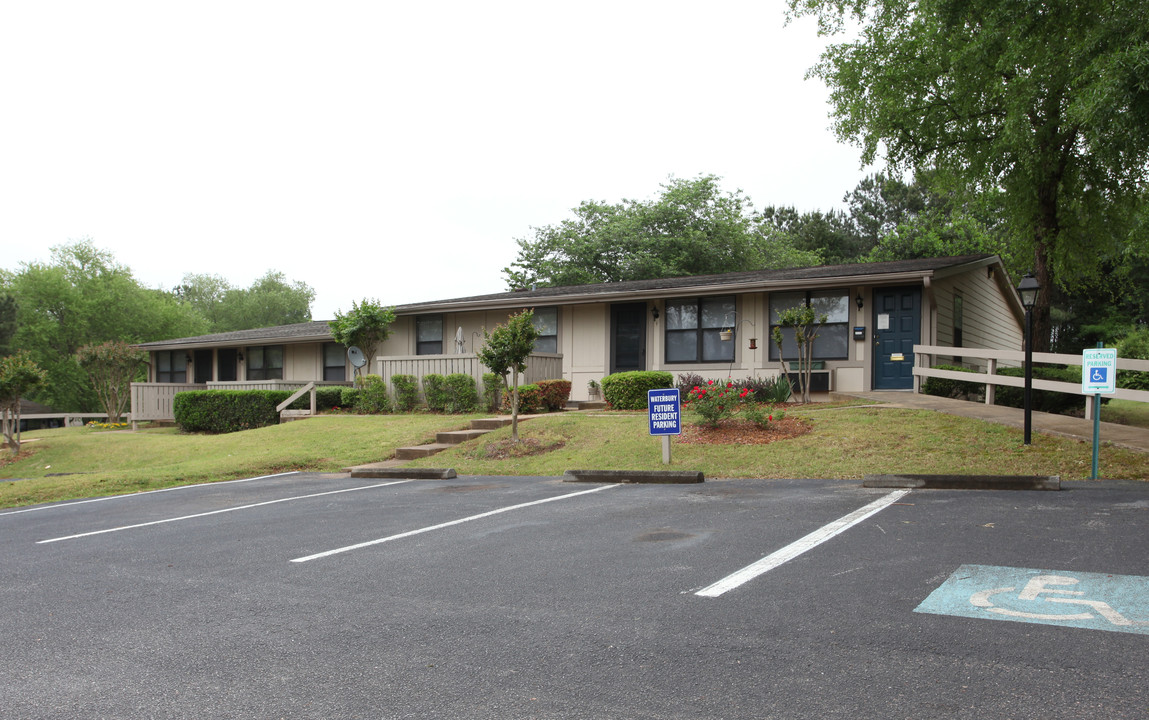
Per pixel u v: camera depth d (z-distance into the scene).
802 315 14.44
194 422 21.05
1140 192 16.88
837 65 18.11
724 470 9.81
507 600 4.50
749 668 3.29
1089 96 10.50
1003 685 3.00
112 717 3.07
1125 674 3.06
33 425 42.50
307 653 3.73
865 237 48.78
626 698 3.04
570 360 19.52
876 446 10.23
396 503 8.73
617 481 9.66
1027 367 9.82
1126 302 36.75
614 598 4.44
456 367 18.22
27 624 4.46
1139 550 4.92
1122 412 17.05
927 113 17.48
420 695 3.16
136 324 52.41
